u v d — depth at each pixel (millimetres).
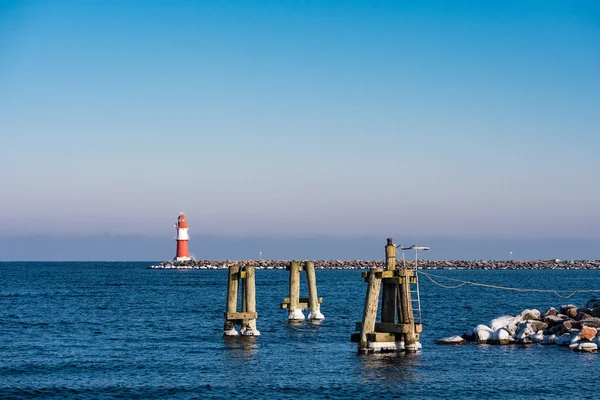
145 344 41969
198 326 51812
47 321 55750
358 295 91125
